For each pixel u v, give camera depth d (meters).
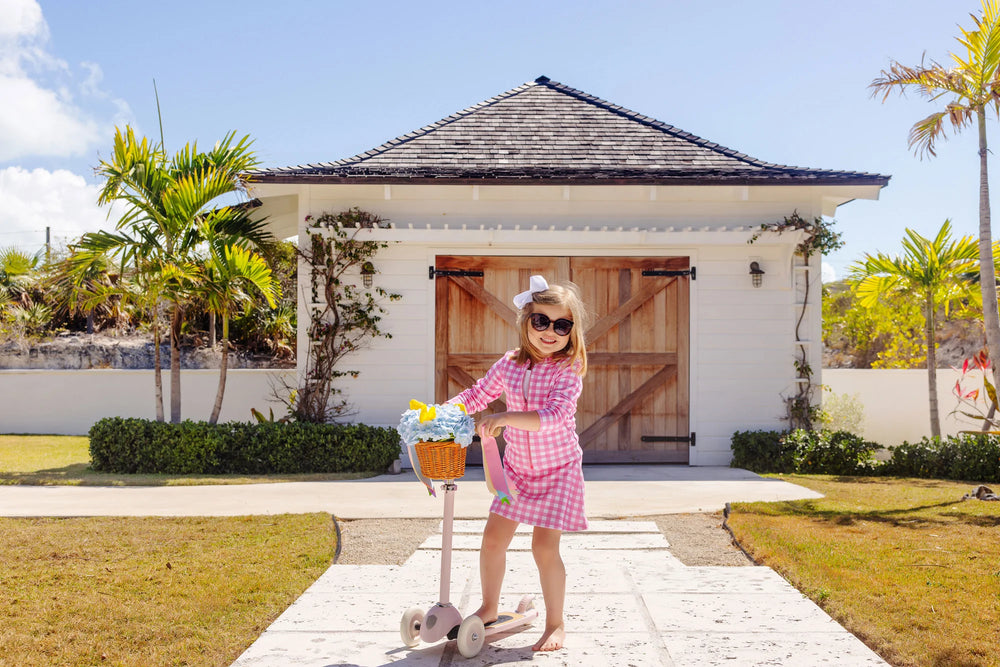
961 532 5.69
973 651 3.29
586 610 3.96
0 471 9.13
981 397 11.95
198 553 5.04
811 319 10.48
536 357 3.52
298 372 10.26
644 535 5.73
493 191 10.43
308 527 5.79
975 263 11.41
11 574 4.51
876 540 5.41
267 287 10.26
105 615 3.79
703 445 10.38
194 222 10.20
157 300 9.79
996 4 7.74
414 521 6.20
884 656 3.32
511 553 5.24
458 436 3.29
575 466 3.45
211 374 15.20
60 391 15.48
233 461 9.16
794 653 3.34
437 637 3.28
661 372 10.44
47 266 10.13
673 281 10.47
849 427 11.24
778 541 5.30
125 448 9.12
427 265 10.36
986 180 8.15
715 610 3.96
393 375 10.30
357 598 4.15
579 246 10.41
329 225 10.16
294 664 3.21
